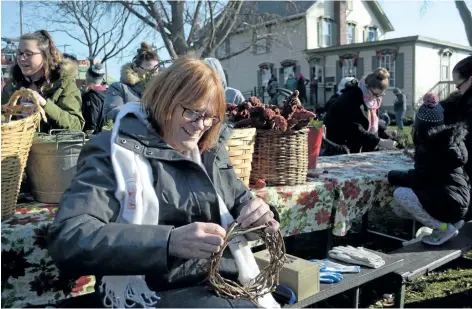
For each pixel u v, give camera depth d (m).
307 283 1.85
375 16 25.64
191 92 1.44
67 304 1.56
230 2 11.72
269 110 2.33
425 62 19.50
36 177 1.94
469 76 3.30
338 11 22.20
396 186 3.16
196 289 1.46
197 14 11.72
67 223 1.24
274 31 17.23
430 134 2.72
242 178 2.21
